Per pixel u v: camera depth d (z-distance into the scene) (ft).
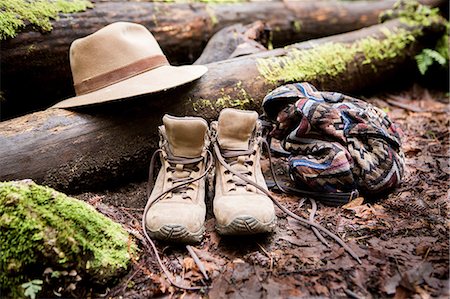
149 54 5.87
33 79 6.98
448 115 8.43
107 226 4.43
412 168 6.31
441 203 5.36
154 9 8.48
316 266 4.31
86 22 7.43
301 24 10.72
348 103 5.52
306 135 5.39
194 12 9.07
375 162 5.35
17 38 6.56
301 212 5.25
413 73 9.76
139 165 6.04
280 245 4.67
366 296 3.93
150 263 4.46
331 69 7.96
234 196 4.75
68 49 7.17
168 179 5.03
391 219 5.04
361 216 5.09
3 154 5.10
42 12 6.89
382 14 9.99
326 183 5.28
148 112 6.05
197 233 4.60
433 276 4.10
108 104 5.83
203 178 5.17
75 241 4.05
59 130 5.50
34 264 3.94
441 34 9.67
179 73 5.91
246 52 7.91
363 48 8.59
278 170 6.38
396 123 8.06
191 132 4.95
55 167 5.36
